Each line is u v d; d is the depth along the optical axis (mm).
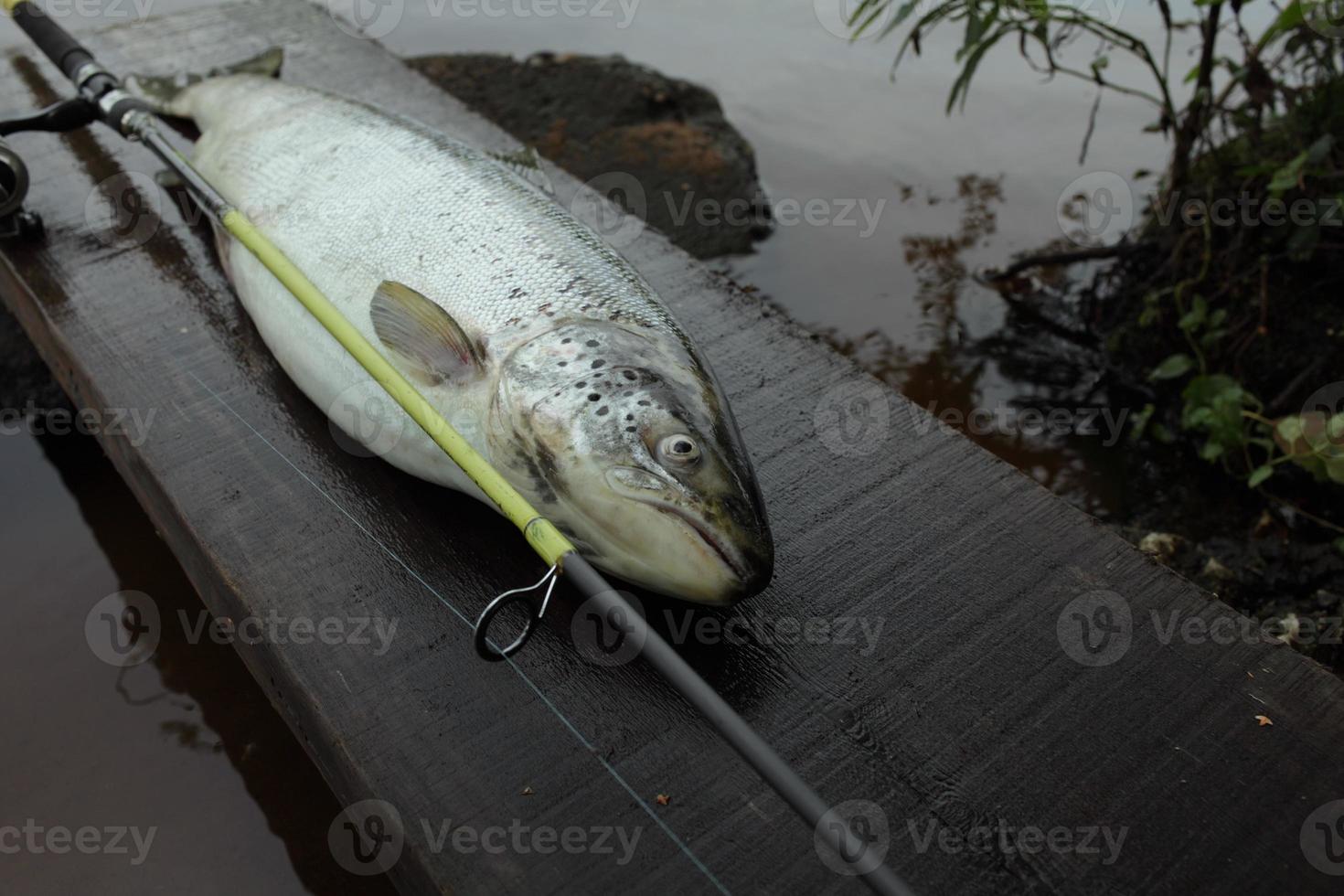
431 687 622
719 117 1433
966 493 721
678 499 608
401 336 673
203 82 1010
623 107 1404
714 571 607
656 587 630
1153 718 614
